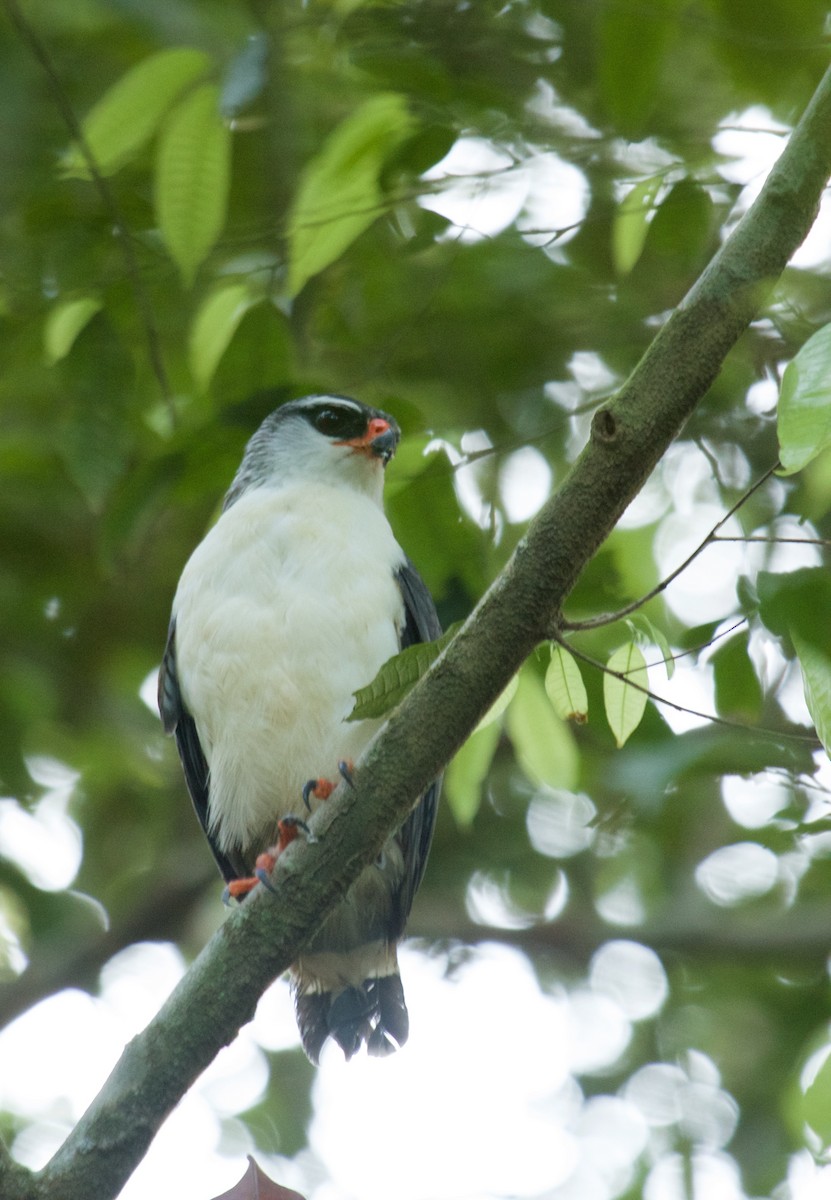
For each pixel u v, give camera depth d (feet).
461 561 32.09
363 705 21.48
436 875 48.85
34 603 46.47
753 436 39.75
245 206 37.83
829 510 35.32
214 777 31.09
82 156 29.45
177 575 46.73
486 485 38.27
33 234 36.32
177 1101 21.31
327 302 39.78
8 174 35.58
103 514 37.14
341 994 30.83
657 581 38.65
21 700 45.29
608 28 30.45
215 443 32.01
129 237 32.42
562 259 41.52
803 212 19.76
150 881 47.85
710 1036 48.80
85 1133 20.68
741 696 29.25
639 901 47.44
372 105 27.91
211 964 21.68
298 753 29.81
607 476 19.83
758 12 32.48
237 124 35.83
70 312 32.96
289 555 30.14
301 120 35.50
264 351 33.06
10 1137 49.01
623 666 23.81
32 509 45.11
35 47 29.37
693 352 19.71
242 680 29.63
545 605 20.34
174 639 32.27
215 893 48.37
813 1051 29.86
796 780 29.68
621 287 41.73
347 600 29.71
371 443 33.09
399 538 32.12
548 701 27.58
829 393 17.07
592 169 38.52
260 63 25.32
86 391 32.96
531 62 38.63
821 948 44.93
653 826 42.88
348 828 21.43
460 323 41.50
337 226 28.99
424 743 20.98
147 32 32.91
